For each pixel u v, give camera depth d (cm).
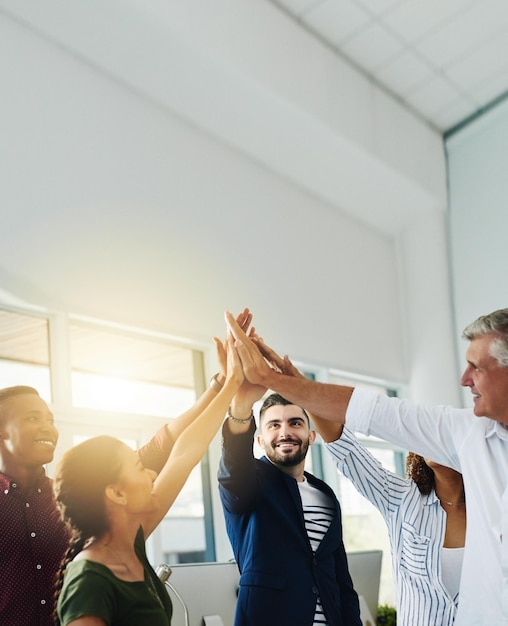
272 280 679
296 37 691
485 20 738
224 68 615
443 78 804
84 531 189
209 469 578
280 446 282
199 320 596
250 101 652
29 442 259
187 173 625
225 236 643
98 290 527
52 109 532
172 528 547
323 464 722
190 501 565
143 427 548
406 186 809
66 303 505
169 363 583
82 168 539
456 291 855
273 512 270
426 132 857
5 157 493
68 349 505
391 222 853
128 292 547
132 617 177
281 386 245
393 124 802
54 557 245
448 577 244
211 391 271
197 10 593
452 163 880
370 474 262
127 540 193
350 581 281
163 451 262
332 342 730
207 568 288
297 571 261
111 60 576
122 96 588
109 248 542
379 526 744
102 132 562
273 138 693
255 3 651
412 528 251
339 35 723
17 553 239
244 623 255
